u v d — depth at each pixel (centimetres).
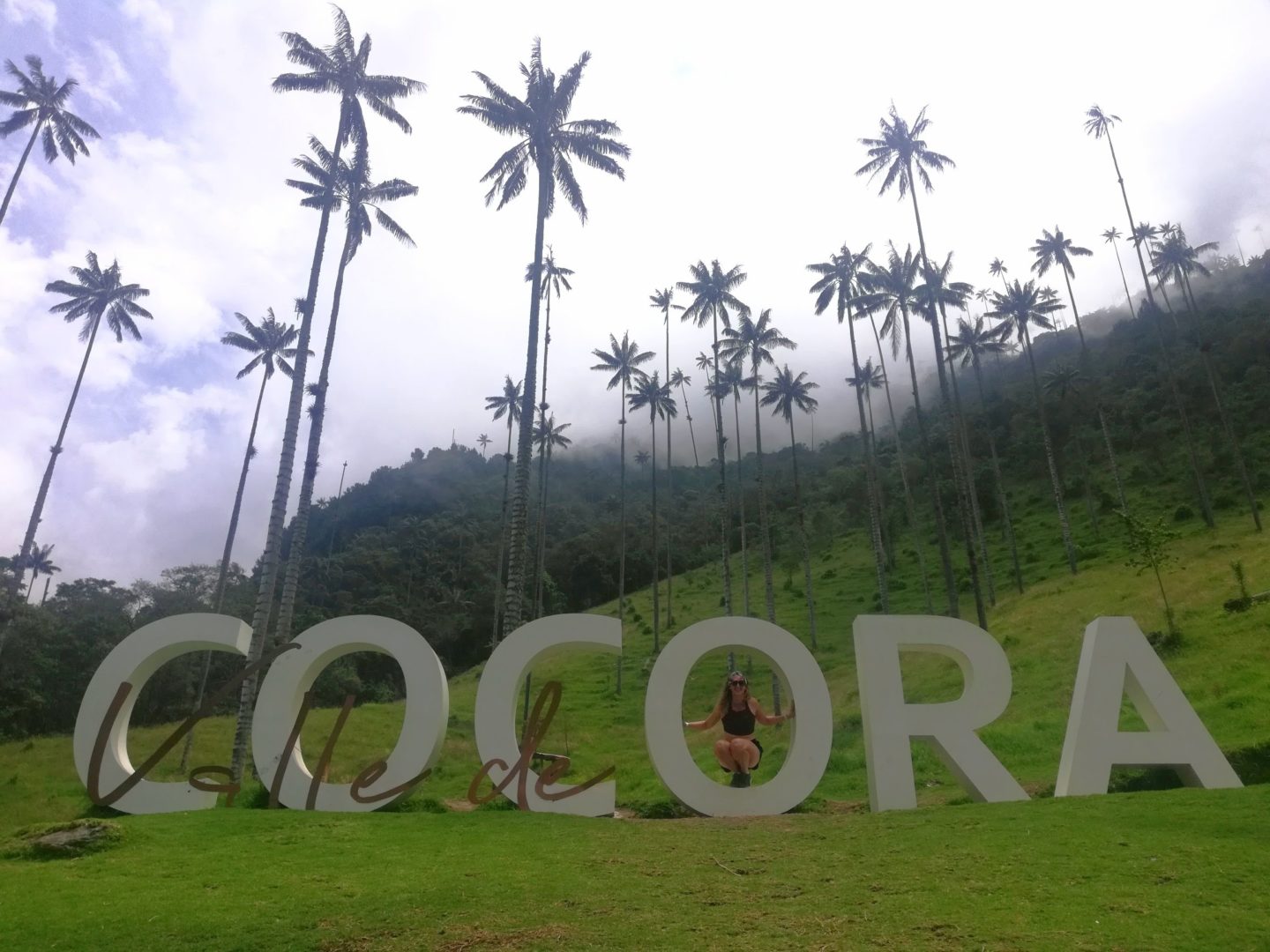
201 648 1299
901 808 1128
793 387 5634
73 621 5578
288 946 583
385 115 2730
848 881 696
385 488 11081
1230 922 539
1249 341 6600
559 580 8350
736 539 8225
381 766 1195
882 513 6200
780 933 565
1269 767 1338
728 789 1172
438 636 7088
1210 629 2492
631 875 750
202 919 642
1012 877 675
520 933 586
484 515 9575
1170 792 1017
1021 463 7181
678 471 13188
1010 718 2272
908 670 3372
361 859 840
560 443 5491
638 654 5041
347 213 2831
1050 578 4556
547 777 1206
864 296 4319
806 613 5338
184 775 2881
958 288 4284
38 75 3794
